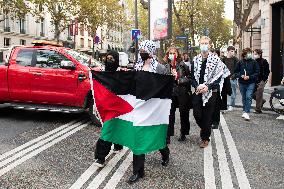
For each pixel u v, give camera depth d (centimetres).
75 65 943
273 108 1204
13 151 673
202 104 725
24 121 973
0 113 1081
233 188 504
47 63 957
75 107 941
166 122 545
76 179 526
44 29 5097
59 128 891
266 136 849
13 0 3806
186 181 527
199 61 722
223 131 902
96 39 3052
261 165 616
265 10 2288
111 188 492
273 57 2208
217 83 721
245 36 3419
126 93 531
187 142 773
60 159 625
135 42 2359
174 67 743
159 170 574
